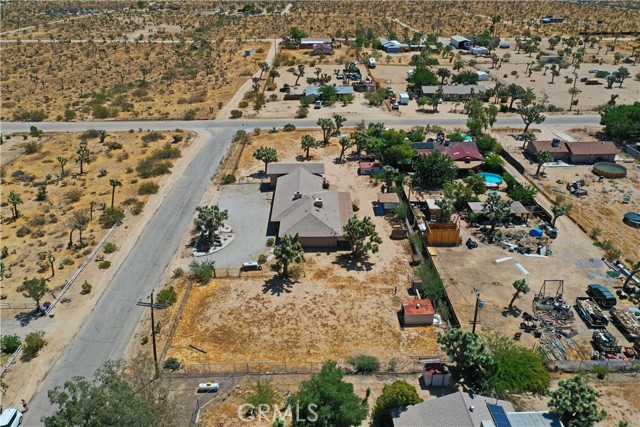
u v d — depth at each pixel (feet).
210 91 495.00
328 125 366.02
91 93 488.02
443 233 244.83
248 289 215.51
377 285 216.95
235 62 595.88
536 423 140.26
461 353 165.58
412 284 214.07
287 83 516.32
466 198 278.26
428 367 168.04
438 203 252.21
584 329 193.16
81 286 220.23
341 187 304.30
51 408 162.40
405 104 456.04
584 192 296.71
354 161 341.41
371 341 187.11
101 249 246.27
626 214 270.46
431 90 473.26
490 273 225.56
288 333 191.01
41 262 233.96
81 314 203.72
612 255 234.17
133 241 253.03
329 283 218.38
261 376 172.04
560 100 467.52
